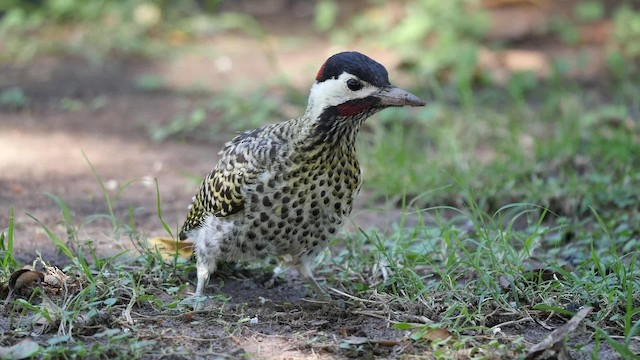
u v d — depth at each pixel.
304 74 19.03
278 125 8.96
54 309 8.60
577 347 8.23
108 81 19.08
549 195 12.16
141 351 8.05
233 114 16.66
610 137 14.45
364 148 14.16
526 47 21.42
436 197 12.49
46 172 13.83
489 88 18.30
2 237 9.93
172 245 10.27
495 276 9.45
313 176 8.66
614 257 9.55
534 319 8.90
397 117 15.54
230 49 21.66
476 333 8.58
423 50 20.20
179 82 19.14
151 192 13.09
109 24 22.09
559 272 9.41
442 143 14.49
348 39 22.16
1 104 17.39
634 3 24.50
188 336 8.48
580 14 23.08
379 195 12.74
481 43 21.28
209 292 9.63
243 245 9.04
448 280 9.34
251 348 8.33
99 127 16.33
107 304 8.82
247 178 8.72
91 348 8.02
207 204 9.15
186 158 14.81
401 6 23.34
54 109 17.30
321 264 10.27
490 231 10.96
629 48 20.78
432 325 8.41
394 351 8.27
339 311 9.12
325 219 8.91
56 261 10.28
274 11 25.16
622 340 8.46
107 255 10.44
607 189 12.41
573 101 16.58
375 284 9.63
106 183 13.44
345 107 8.55
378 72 8.61
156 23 22.44
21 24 21.95
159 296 9.36
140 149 15.21
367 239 10.44
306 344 8.37
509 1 23.12
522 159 13.62
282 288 9.87
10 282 9.15
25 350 7.88
